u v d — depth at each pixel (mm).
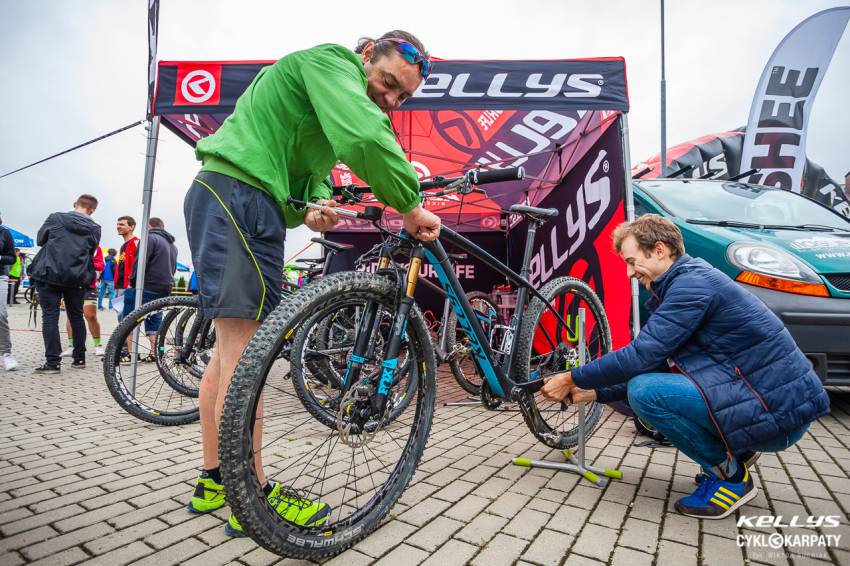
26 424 3014
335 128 1366
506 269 2264
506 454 2504
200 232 1535
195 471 2195
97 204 5078
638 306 3236
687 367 1795
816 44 9156
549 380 2023
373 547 1516
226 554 1468
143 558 1441
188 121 4039
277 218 1597
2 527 1635
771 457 2377
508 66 3293
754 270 2914
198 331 3043
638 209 3930
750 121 9438
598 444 2650
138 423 3039
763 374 1685
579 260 4211
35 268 4695
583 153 4152
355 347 1602
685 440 1776
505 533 1614
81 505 1819
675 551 1492
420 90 3273
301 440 2656
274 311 1355
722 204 3916
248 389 1242
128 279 5414
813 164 9547
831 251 3016
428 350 1813
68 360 5750
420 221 1558
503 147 5242
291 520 1455
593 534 1605
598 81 3301
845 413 3223
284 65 1578
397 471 1704
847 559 1438
